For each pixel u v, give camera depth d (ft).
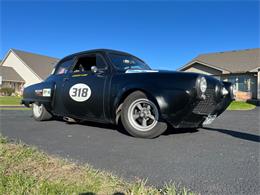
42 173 6.83
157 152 9.36
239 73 68.85
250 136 12.44
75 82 14.40
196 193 5.86
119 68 13.28
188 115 10.78
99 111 13.03
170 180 6.65
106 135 12.50
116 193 5.73
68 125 15.65
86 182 6.23
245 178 6.79
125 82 12.11
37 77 116.88
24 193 5.56
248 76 68.18
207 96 11.25
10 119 19.07
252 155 8.96
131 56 15.19
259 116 24.85
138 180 6.63
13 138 11.71
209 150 9.64
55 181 6.25
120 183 6.32
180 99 10.52
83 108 13.82
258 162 8.16
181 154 9.10
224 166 7.77
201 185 6.32
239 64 71.05
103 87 12.88
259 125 16.90
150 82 11.34
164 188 6.14
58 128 14.57
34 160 7.91
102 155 8.98
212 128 14.94
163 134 12.76
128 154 9.11
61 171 7.04
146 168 7.60
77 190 5.74
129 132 12.09
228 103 13.17
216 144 10.62
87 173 6.91
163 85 11.00
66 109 14.99
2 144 9.81
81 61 15.30
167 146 10.25
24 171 6.91
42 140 11.39
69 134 12.80
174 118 10.74
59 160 8.07
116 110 12.39
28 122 17.17
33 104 18.21
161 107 10.72
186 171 7.34
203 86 10.62
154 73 11.72
